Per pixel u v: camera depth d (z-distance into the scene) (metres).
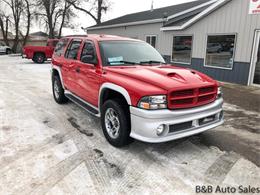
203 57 12.31
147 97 3.26
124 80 3.68
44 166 3.33
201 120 3.69
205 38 12.05
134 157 3.63
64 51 6.06
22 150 3.77
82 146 3.96
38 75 12.28
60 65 6.11
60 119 5.28
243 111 6.24
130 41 5.11
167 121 3.29
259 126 5.12
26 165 3.34
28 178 3.04
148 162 3.51
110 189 2.88
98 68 4.33
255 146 4.13
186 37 13.30
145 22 16.70
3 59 23.70
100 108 4.33
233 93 8.55
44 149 3.82
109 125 4.05
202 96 3.66
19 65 17.50
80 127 4.81
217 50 11.53
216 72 11.72
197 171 3.30
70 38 5.97
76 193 2.79
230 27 10.73
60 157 3.58
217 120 4.00
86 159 3.54
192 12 15.67
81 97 5.17
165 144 4.11
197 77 3.84
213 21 11.48
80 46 5.25
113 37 5.11
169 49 14.84
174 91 3.32
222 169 3.37
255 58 10.00
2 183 2.93
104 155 3.68
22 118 5.30
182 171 3.29
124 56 4.61
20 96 7.44
